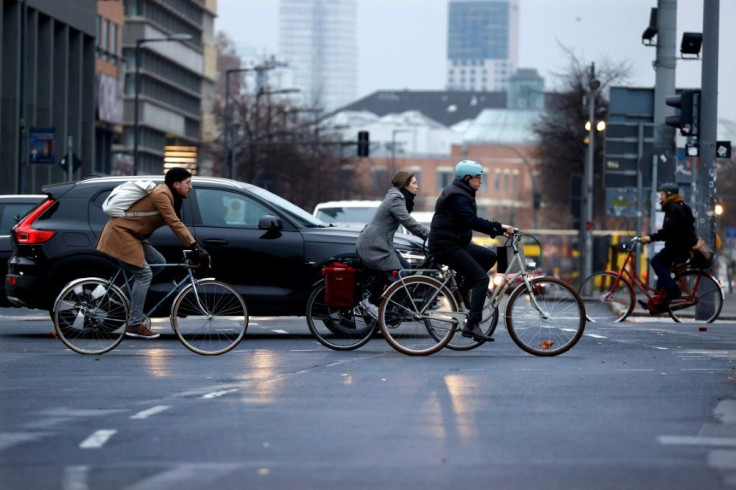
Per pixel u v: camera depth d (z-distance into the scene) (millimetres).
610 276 51031
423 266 35562
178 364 32500
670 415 23953
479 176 34688
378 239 35562
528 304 34594
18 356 34719
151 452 20172
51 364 32594
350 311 36000
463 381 28828
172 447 20578
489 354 34938
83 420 23219
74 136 166000
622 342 39625
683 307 50531
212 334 35125
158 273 35594
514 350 36062
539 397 26234
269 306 41188
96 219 42000
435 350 34656
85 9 166125
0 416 23656
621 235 136500
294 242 41281
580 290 51312
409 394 26625
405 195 35938
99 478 18281
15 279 41938
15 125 141500
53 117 158375
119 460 19547
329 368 31453
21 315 55656
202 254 35094
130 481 18078
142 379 29266
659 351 36469
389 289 34656
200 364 32469
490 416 23719
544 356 34531
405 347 34688
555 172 177875
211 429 22250
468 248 34719
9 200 54156
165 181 35688
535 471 18797
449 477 18359
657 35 75625
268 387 27719
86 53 170250
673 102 59125
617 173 87125
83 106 170375
